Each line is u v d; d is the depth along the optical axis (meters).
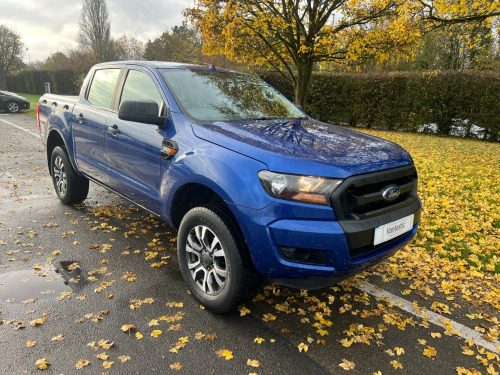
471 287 3.36
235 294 2.51
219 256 2.60
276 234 2.24
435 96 14.88
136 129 3.32
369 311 2.89
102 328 2.51
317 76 18.00
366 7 9.64
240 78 3.93
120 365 2.19
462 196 6.20
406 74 15.84
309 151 2.45
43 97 5.34
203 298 2.74
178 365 2.20
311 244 2.21
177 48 36.50
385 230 2.46
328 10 9.80
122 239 3.99
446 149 11.39
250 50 11.11
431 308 2.99
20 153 8.41
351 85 17.31
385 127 17.34
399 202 2.68
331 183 2.23
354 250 2.36
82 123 4.14
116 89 3.83
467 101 14.30
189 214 2.74
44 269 3.28
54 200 5.19
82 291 2.96
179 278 3.24
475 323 2.81
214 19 9.98
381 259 2.54
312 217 2.22
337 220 2.24
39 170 6.91
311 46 10.20
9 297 2.81
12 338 2.37
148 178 3.22
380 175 2.43
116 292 2.97
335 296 3.10
